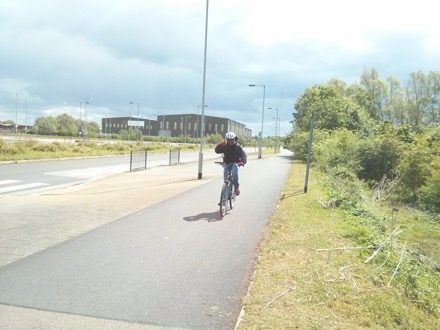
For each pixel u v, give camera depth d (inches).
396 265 221.0
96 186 566.6
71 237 255.0
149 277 186.7
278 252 230.1
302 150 1528.1
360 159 1056.8
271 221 327.6
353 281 185.3
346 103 1931.6
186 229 288.2
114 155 1364.4
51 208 354.3
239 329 134.6
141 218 321.4
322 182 606.9
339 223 319.0
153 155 1561.3
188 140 4069.9
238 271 199.6
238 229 295.1
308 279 183.6
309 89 2229.3
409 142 1243.2
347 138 1082.7
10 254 215.6
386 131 1191.6
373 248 249.1
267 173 853.2
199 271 197.6
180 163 1158.3
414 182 909.2
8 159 924.6
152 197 442.9
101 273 189.9
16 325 134.8
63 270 192.4
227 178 363.9
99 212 341.7
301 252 229.3
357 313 151.9
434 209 729.0
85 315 144.6
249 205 411.2
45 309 148.3
